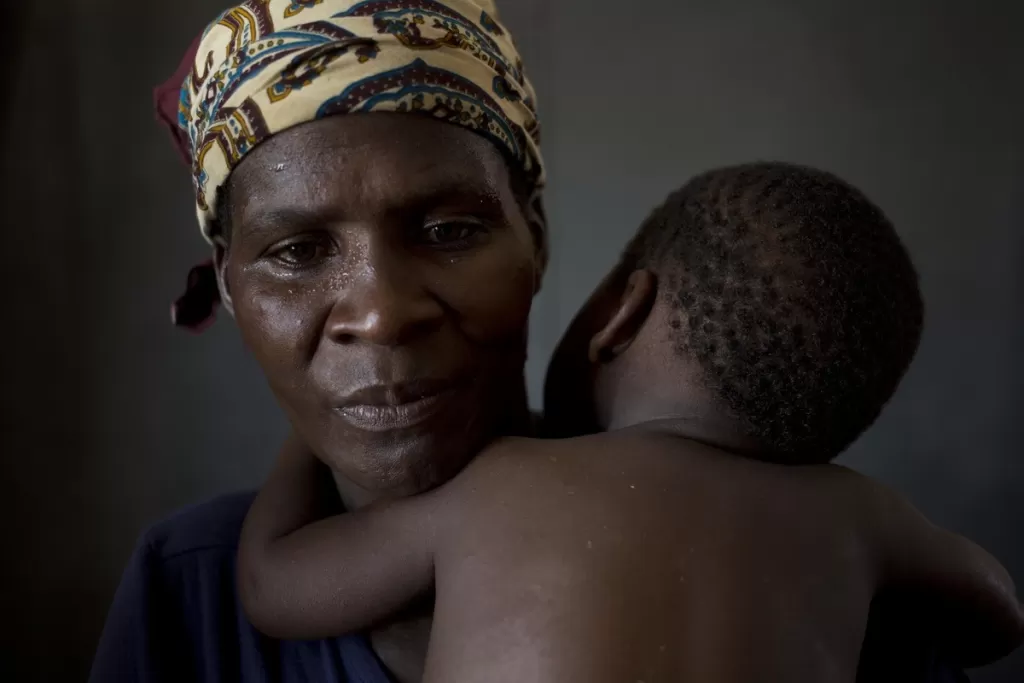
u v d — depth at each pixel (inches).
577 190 78.5
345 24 20.2
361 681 24.6
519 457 21.0
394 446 21.0
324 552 22.6
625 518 18.8
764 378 22.0
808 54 75.0
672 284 23.7
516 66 24.9
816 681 18.4
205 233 25.2
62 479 76.5
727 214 23.3
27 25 72.7
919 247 75.3
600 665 16.9
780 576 19.1
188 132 24.9
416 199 20.0
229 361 77.8
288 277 21.0
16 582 75.9
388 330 19.5
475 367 21.6
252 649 26.8
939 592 23.6
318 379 21.0
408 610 22.6
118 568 76.9
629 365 24.5
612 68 77.1
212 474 78.4
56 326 75.8
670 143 77.1
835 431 22.9
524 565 18.6
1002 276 74.2
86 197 75.0
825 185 23.6
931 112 74.0
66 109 74.0
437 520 21.0
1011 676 73.9
